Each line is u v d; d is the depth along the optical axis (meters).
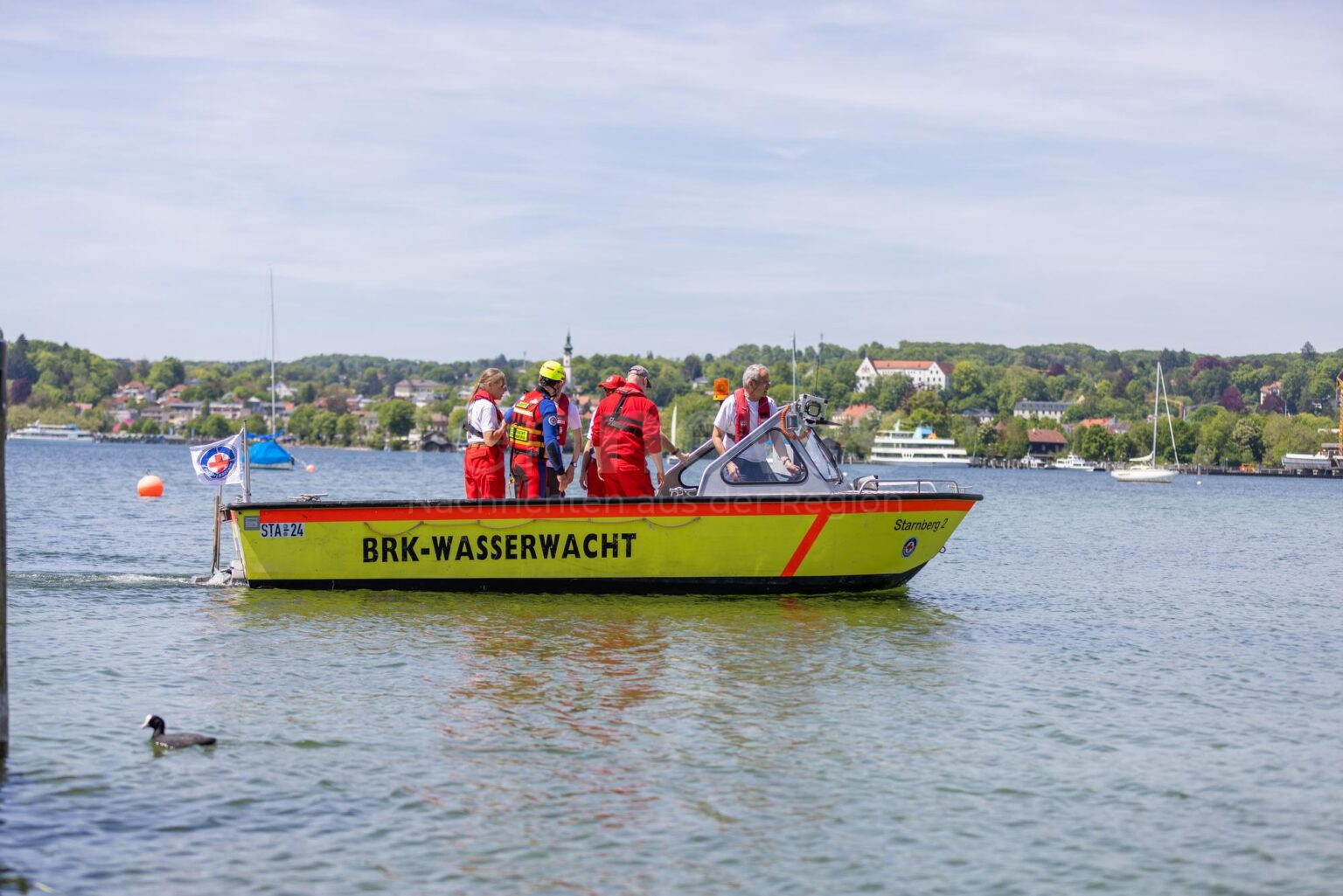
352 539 13.30
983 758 7.74
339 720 8.24
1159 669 10.69
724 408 13.74
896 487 14.45
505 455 13.81
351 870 5.89
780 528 13.18
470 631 11.35
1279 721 8.88
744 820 6.58
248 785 6.96
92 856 5.99
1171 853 6.29
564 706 8.68
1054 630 12.59
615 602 13.00
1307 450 168.25
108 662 9.89
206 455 14.23
